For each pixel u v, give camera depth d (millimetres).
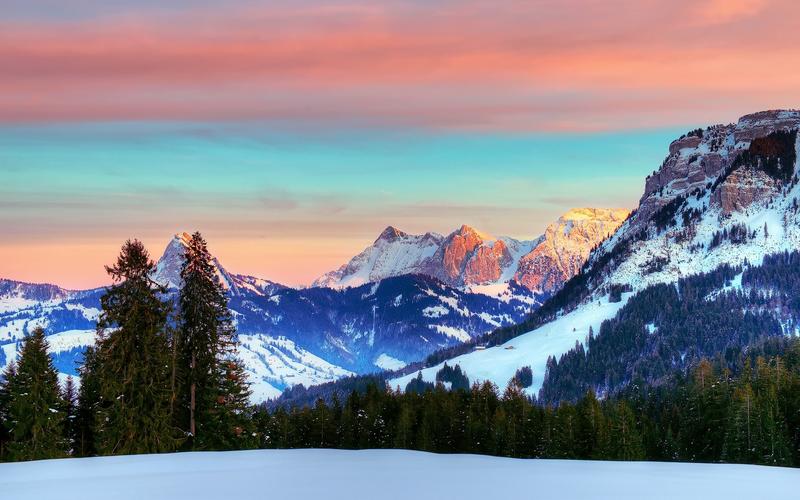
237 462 46031
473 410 177000
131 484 36125
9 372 86938
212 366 86062
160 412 80188
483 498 31812
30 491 34594
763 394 151625
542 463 45719
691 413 164250
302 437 164875
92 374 88688
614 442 142875
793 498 32219
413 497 32062
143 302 80562
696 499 31812
